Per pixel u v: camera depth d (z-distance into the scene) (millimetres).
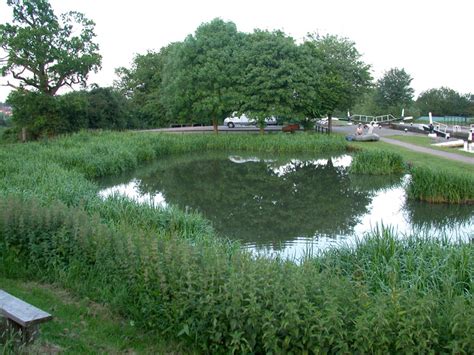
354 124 61656
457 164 23188
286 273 5738
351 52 46219
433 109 74000
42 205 10164
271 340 4930
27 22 40625
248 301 5258
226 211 16797
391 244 9258
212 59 41031
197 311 5535
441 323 4867
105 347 5531
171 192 20641
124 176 24906
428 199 17672
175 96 42031
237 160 31922
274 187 22141
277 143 36344
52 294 6973
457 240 10945
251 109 41625
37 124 41031
